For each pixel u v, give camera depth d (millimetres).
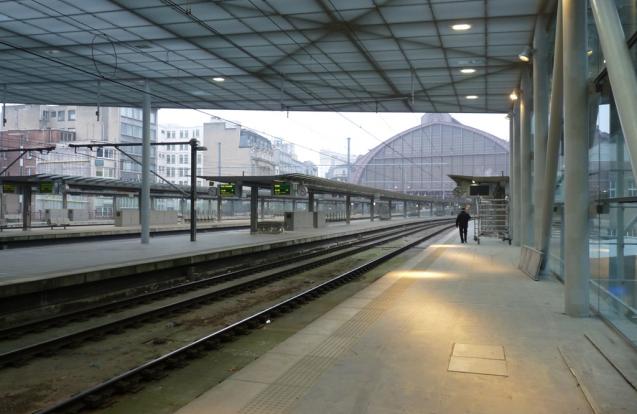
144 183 20188
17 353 6410
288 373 5266
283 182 26438
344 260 19391
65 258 14094
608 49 4941
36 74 20359
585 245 7969
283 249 21172
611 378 5016
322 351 6051
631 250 6570
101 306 9453
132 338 7738
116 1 13047
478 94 23094
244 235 26000
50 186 26156
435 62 18266
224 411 4324
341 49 16953
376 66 18984
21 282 9188
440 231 39969
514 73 19359
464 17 13852
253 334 7820
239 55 17781
